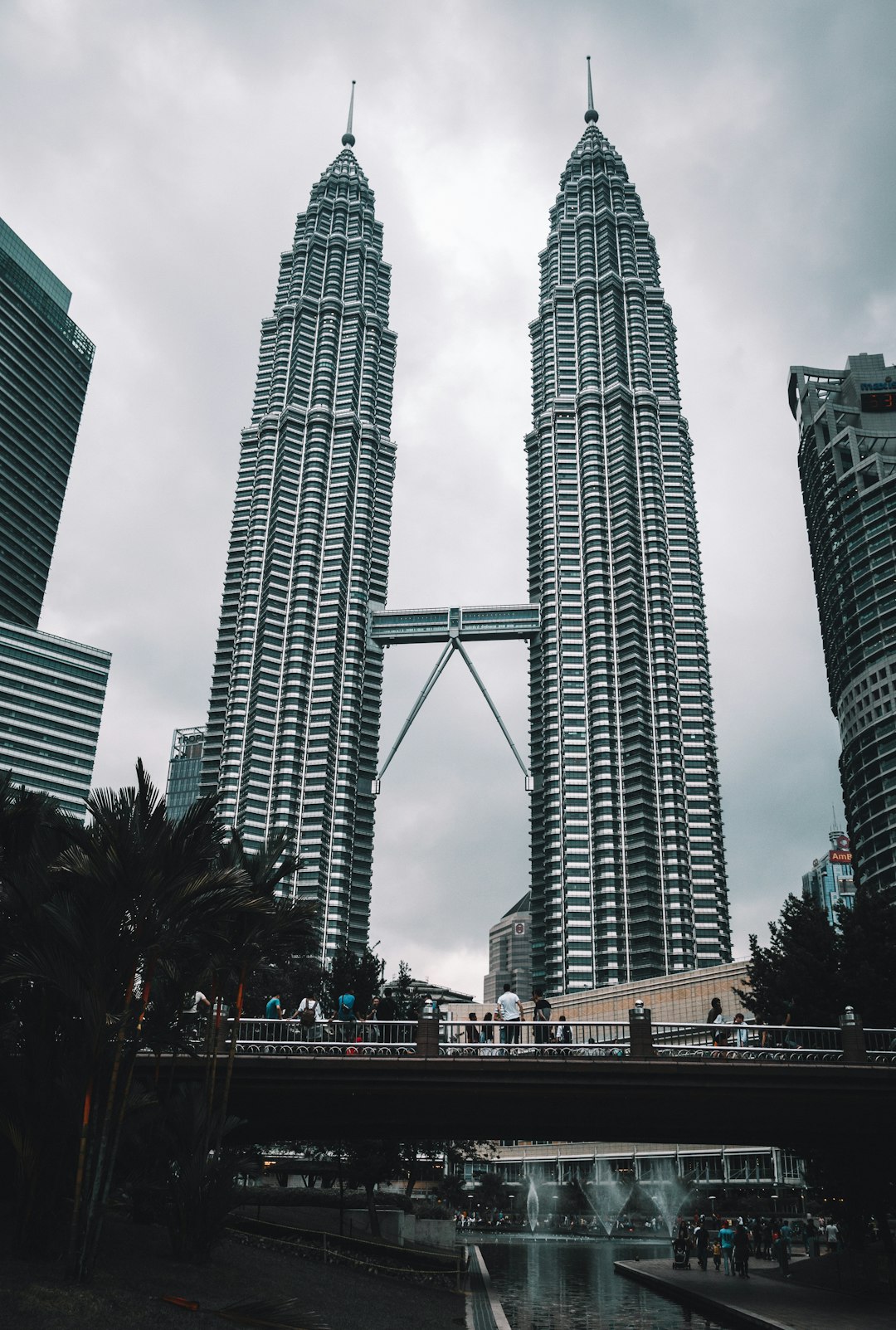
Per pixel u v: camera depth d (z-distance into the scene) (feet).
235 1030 95.45
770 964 157.07
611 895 637.30
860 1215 145.07
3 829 87.61
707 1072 101.76
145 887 72.18
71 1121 72.64
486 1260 192.85
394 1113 114.42
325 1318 75.36
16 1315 56.54
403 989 167.32
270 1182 189.98
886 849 580.30
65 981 70.28
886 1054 104.68
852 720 631.56
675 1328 93.71
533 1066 100.68
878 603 634.84
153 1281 70.85
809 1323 86.22
